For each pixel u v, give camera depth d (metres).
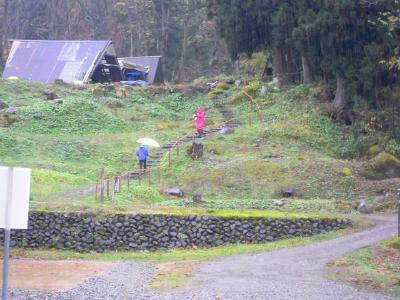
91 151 34.91
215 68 70.69
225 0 43.81
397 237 20.64
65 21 74.75
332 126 38.72
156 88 49.03
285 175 30.70
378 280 15.33
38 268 17.59
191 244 21.92
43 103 41.09
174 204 25.59
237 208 25.31
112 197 25.22
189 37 72.62
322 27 35.66
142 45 72.75
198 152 33.38
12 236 21.36
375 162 31.52
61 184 27.83
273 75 48.38
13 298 13.05
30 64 52.75
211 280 15.53
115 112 42.50
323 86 42.34
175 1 73.25
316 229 22.73
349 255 18.66
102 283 15.16
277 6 41.75
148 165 32.44
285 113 41.34
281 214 23.36
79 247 21.41
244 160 32.53
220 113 43.88
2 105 40.88
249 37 43.88
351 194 29.28
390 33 30.58
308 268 17.17
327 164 31.66
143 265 18.48
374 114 37.25
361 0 33.44
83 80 50.41
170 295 13.57
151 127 40.31
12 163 31.52
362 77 35.62
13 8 74.25
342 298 13.23
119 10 75.00
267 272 16.70
